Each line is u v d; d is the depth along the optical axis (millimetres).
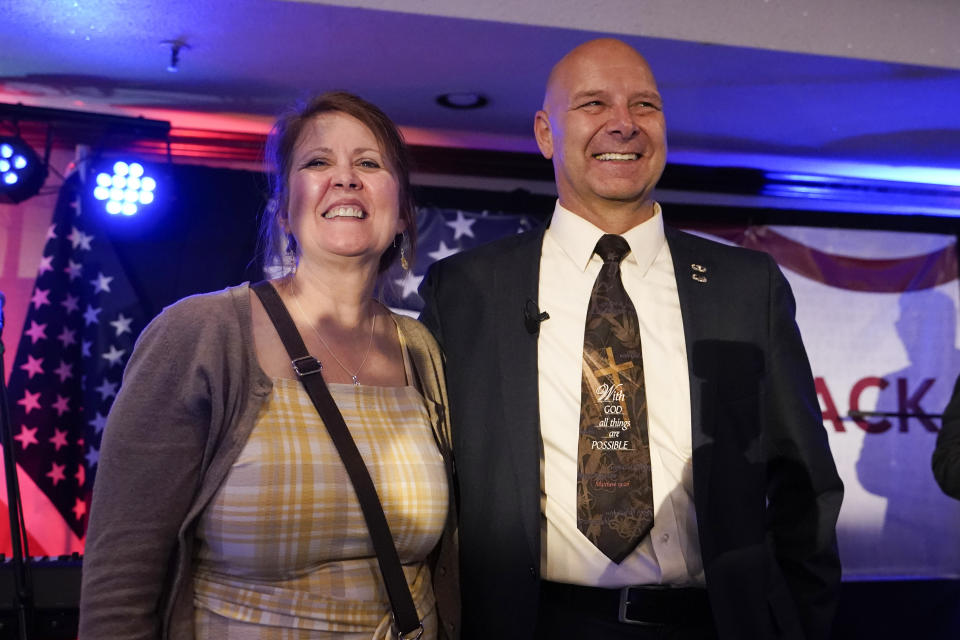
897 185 5117
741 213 5016
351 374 1654
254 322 1597
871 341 5035
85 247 4344
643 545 1800
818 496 1898
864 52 3379
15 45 3535
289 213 1715
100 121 4062
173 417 1468
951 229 5156
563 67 2088
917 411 5004
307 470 1482
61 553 4148
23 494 4137
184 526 1459
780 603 1830
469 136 4707
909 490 4934
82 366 4289
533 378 1863
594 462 1814
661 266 2010
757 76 3629
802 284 5031
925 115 4152
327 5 3094
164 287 4379
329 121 1690
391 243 1843
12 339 4262
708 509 1791
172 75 3867
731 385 1883
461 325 1975
